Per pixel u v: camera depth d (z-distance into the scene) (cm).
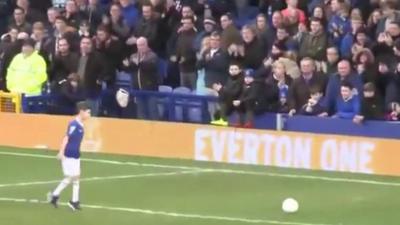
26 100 6881
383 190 5422
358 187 5497
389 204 5059
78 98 6825
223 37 6644
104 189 5378
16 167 6053
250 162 6147
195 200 5116
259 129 6181
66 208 4878
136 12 7288
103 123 6519
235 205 4997
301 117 6191
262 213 4806
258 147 6119
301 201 5112
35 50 7100
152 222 4584
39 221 4578
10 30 7419
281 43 6550
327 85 6184
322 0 6881
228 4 7431
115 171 5919
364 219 4703
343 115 6091
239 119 6338
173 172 5891
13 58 7119
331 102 6166
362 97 6066
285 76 6338
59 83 6894
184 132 6309
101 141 6525
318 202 5094
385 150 5844
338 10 6594
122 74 7038
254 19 7419
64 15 7438
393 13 6556
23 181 5609
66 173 4822
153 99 6781
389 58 6194
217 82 6625
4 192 5288
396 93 6134
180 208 4906
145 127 6412
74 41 7000
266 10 7269
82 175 5781
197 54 6881
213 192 5331
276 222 4597
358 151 5900
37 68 6988
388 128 6009
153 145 6394
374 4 6856
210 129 6238
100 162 6203
